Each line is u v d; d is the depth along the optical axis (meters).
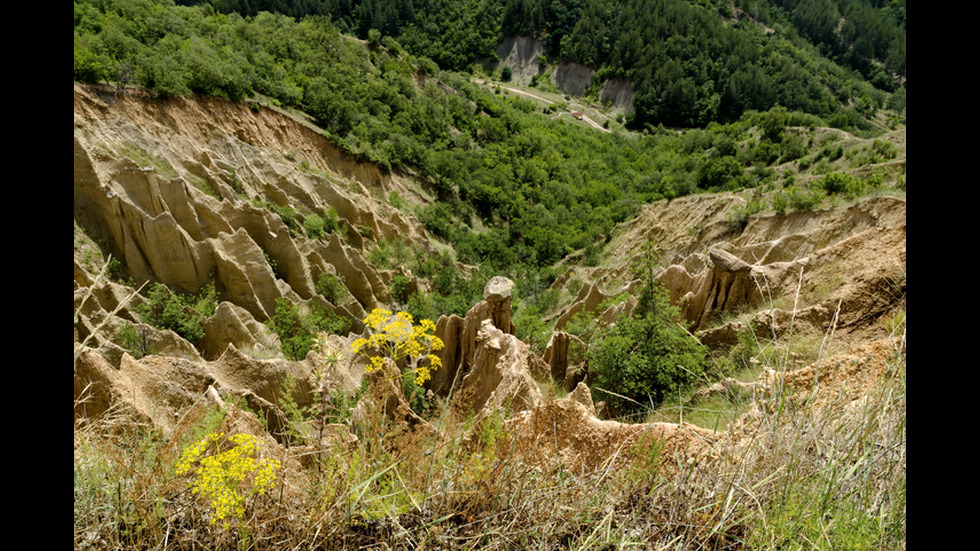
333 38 120.94
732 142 96.75
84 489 2.81
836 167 68.62
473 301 59.84
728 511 2.99
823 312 12.69
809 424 3.71
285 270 51.03
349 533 2.81
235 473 2.62
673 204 69.38
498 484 3.17
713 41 196.00
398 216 75.38
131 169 45.19
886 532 2.75
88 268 40.78
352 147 84.81
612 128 179.25
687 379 14.98
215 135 63.94
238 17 117.50
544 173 116.62
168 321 36.88
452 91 142.75
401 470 3.16
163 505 2.95
